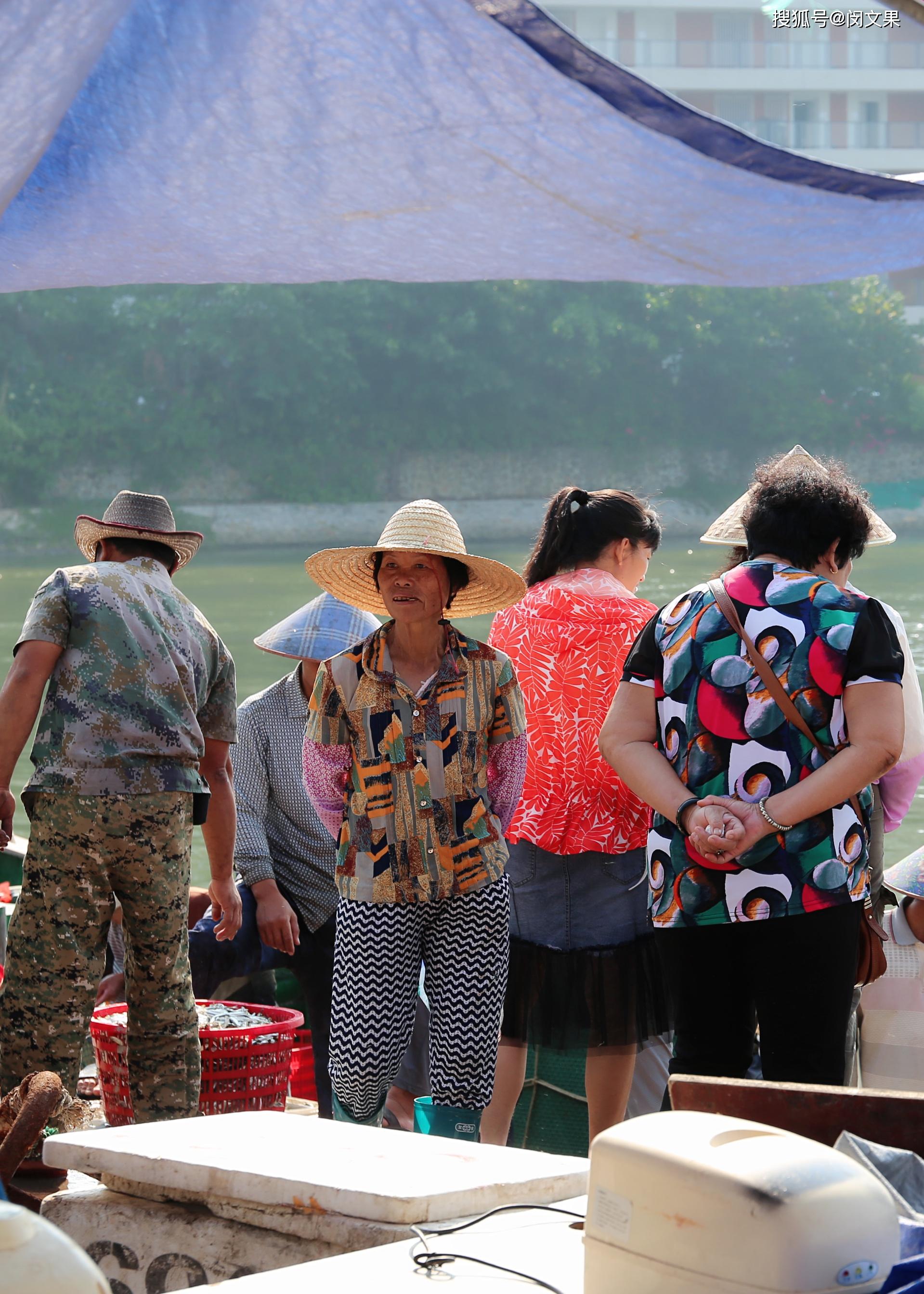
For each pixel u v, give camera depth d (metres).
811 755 3.46
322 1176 2.30
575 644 4.57
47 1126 3.96
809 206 3.78
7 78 3.17
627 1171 1.81
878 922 4.54
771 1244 1.68
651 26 100.06
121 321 83.81
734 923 3.50
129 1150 2.47
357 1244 2.20
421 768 4.12
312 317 86.12
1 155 3.52
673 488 90.56
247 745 5.44
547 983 4.62
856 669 3.43
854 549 3.75
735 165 3.54
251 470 85.69
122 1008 5.16
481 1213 2.28
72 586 4.41
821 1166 1.75
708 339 89.81
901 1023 4.40
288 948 5.34
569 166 3.65
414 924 4.14
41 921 4.25
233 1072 4.84
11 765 4.30
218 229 4.12
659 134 3.40
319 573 4.79
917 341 94.62
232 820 4.90
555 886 4.64
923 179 4.03
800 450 4.16
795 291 91.62
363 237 4.19
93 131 3.59
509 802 4.27
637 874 4.67
